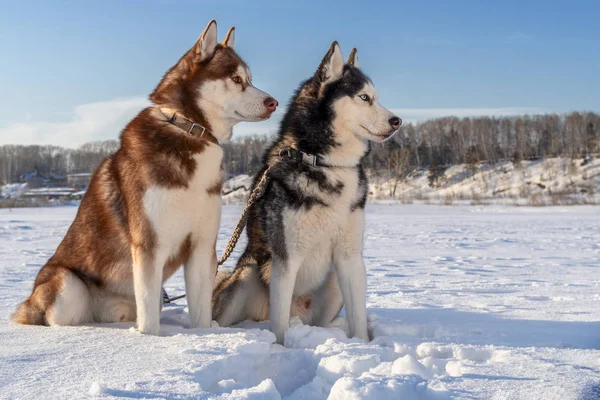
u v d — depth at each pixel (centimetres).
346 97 416
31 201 4950
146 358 307
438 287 704
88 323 435
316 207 404
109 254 420
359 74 429
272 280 416
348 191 410
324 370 301
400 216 2877
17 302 559
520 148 7281
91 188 433
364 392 241
